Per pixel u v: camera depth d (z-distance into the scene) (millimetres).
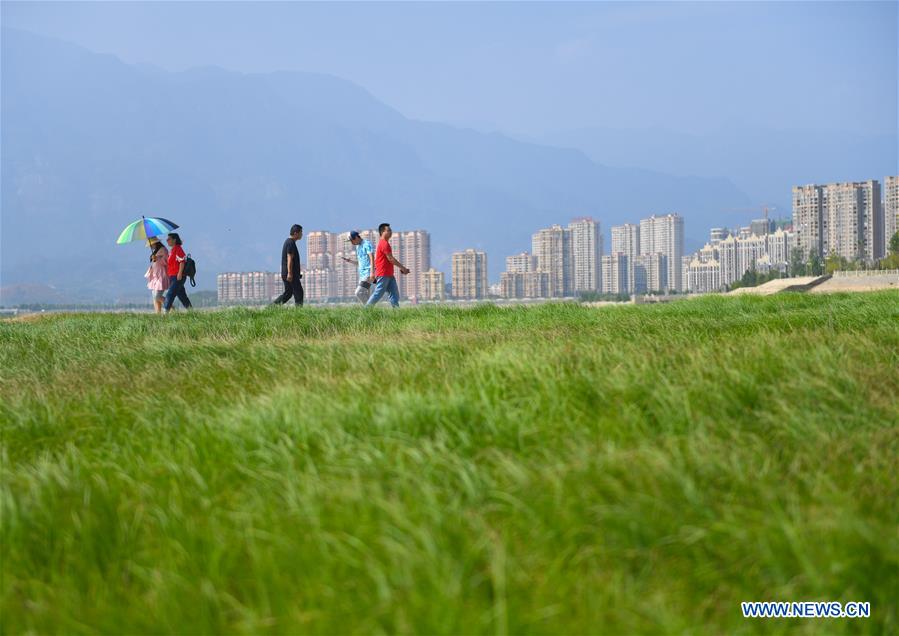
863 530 4992
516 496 5887
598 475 5984
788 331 16000
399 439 7398
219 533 5551
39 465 7492
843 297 28141
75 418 10000
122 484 6816
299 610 4625
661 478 5898
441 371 11281
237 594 5031
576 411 8211
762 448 6996
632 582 4887
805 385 8773
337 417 8180
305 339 18938
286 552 5105
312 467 6645
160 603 4754
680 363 10867
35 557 5758
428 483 6059
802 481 6199
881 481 6191
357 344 15914
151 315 28578
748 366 9789
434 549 4844
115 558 5602
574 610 4562
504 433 7566
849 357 10883
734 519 5316
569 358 10844
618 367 9867
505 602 4457
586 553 5074
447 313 24609
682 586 4965
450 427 7758
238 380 12852
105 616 4734
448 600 4367
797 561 4965
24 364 15992
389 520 5387
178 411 9742
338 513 5562
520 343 13922
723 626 4777
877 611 4785
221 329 22047
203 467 7172
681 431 7633
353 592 4770
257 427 8070
